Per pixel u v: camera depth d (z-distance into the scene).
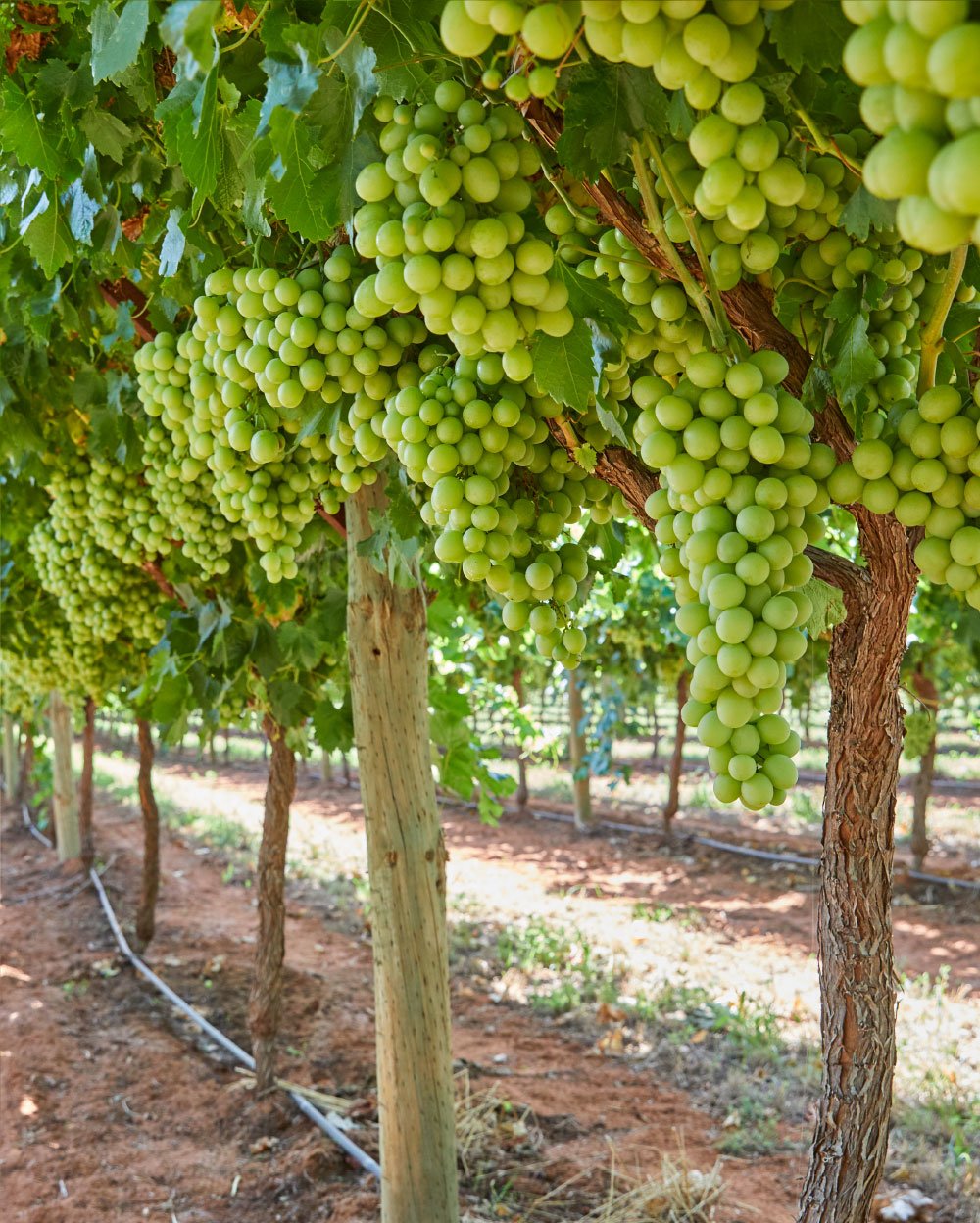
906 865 10.76
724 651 1.16
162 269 2.29
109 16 1.79
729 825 13.45
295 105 1.47
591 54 1.32
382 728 3.09
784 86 1.29
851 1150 1.70
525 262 1.32
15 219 2.75
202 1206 4.40
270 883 5.23
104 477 3.84
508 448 1.67
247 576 4.27
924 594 8.20
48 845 13.05
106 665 5.72
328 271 1.68
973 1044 5.98
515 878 10.79
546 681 13.38
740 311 1.56
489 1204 4.18
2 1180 4.61
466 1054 5.90
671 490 1.36
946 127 0.76
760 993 6.91
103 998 7.03
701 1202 4.12
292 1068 5.64
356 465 1.95
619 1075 5.67
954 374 1.58
